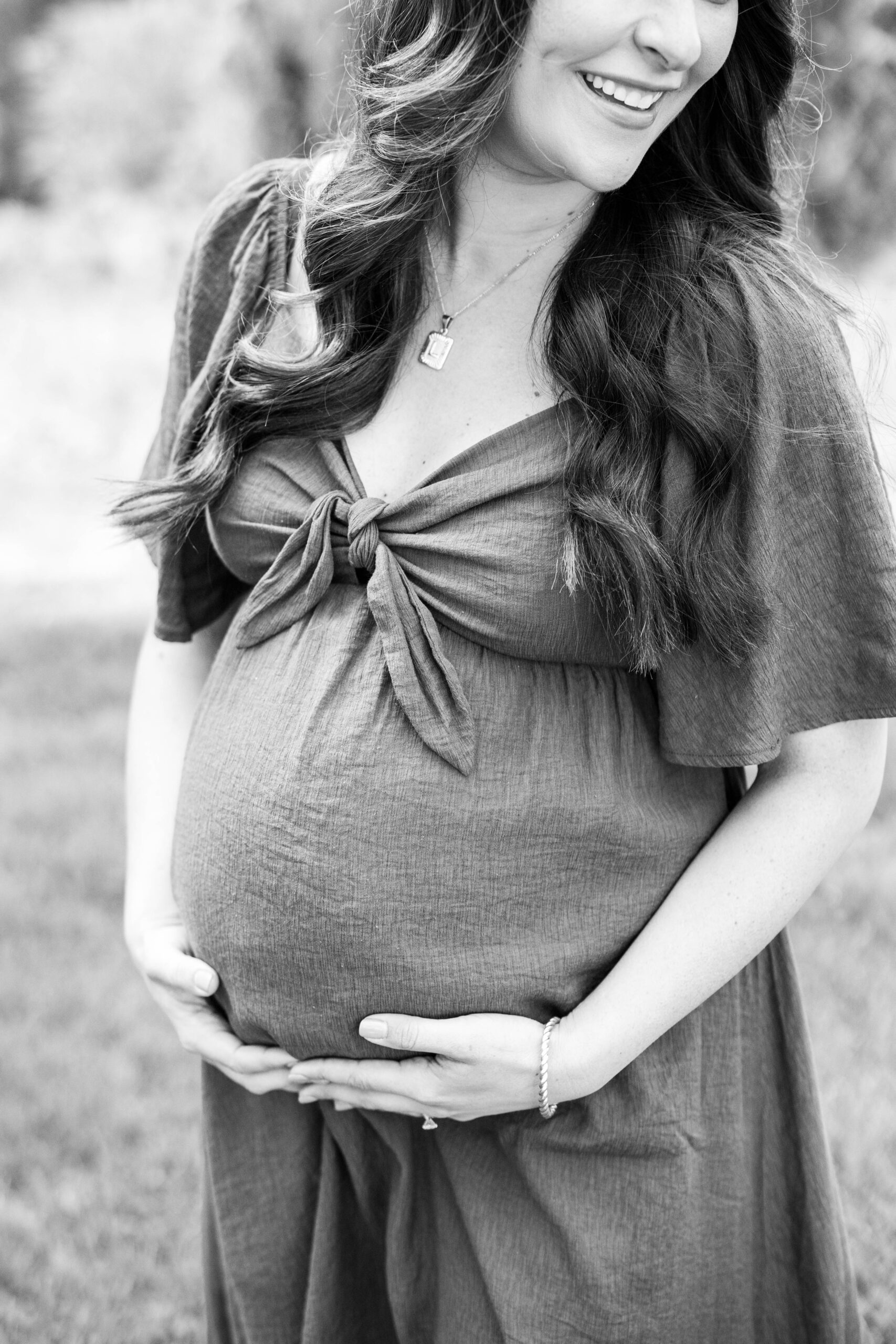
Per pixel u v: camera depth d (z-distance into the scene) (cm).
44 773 456
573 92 125
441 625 137
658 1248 143
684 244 133
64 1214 258
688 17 120
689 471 129
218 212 163
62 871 389
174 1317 233
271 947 139
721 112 139
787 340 128
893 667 130
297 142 539
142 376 1116
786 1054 154
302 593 142
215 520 154
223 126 620
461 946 135
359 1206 162
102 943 353
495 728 135
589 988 140
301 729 138
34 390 1082
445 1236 154
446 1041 135
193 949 150
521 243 140
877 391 142
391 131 136
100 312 1303
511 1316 145
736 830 140
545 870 136
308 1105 161
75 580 745
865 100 488
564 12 121
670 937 137
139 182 1794
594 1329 143
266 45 530
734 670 131
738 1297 152
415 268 143
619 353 131
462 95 129
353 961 136
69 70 1848
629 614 130
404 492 142
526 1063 135
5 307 1320
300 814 136
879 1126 261
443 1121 150
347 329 144
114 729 496
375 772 134
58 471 948
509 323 140
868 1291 223
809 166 158
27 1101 290
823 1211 152
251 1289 164
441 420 141
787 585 130
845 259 530
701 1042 146
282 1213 162
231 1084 163
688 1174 143
